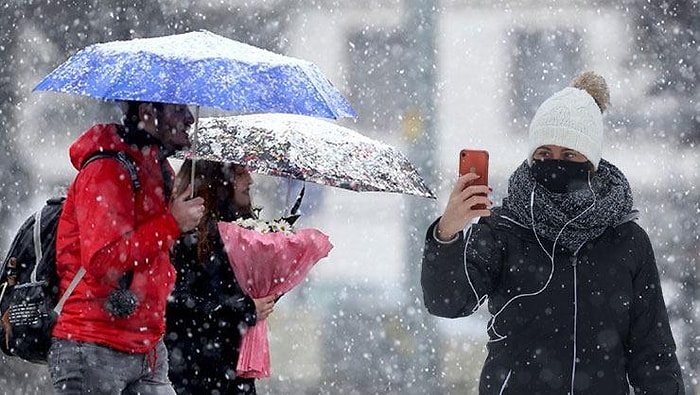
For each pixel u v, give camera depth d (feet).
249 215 66.08
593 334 51.88
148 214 52.95
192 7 203.00
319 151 63.31
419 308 113.39
